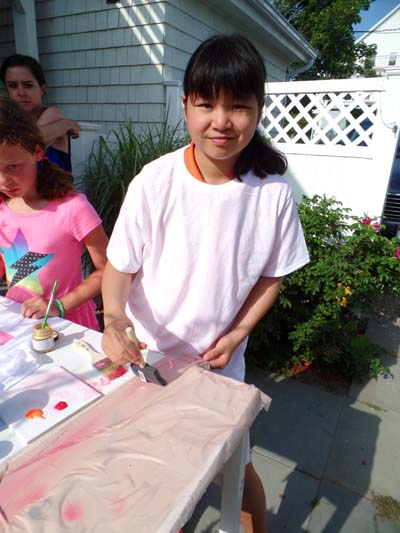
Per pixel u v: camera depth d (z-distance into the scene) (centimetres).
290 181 382
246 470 119
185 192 97
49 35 477
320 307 253
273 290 115
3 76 219
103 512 52
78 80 473
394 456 189
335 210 289
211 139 87
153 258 104
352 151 351
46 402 82
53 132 200
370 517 157
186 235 99
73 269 147
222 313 106
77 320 150
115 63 437
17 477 62
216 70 79
